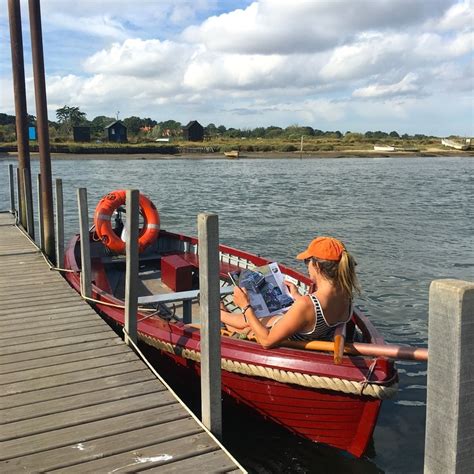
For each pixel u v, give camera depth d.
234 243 14.57
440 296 1.75
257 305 4.00
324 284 3.45
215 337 3.29
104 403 3.69
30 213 11.33
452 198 26.31
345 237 15.41
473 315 1.70
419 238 15.23
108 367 4.29
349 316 3.59
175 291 6.91
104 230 8.02
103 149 72.25
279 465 4.31
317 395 3.94
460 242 14.61
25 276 7.39
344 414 3.98
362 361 3.75
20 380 4.04
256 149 85.19
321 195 27.72
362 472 4.31
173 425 3.42
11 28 10.59
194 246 8.66
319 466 4.33
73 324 5.32
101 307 5.83
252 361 4.05
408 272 11.22
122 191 8.42
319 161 70.81
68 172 43.44
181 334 4.69
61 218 7.60
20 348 4.68
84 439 3.25
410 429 5.02
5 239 10.31
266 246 14.18
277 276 4.27
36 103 8.84
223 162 64.50
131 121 124.31
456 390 1.72
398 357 3.16
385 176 42.53
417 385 5.92
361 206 22.97
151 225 8.43
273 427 4.54
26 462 3.01
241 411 4.61
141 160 66.06
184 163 61.00
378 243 14.49
